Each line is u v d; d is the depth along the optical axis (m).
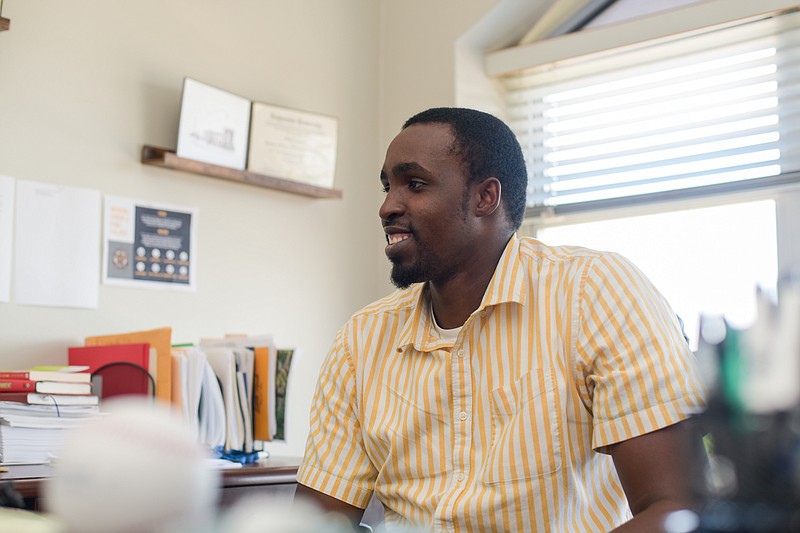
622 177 2.91
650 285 1.25
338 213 3.05
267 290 2.79
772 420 0.44
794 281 0.45
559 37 2.98
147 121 2.51
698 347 0.48
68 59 2.34
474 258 1.33
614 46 2.86
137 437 0.40
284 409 2.26
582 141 2.99
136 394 2.04
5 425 1.77
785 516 0.44
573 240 3.02
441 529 1.22
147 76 2.52
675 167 2.81
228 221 2.69
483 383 1.28
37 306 2.23
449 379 1.29
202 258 2.61
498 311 1.30
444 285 1.34
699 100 2.78
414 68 3.17
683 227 2.79
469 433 1.27
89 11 2.40
